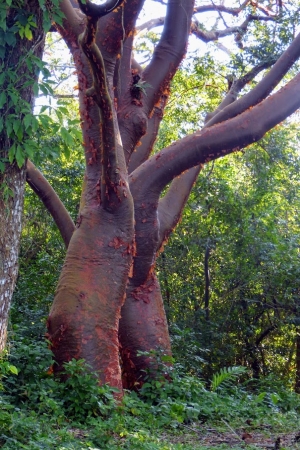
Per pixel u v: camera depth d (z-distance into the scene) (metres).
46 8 5.98
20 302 15.34
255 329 18.75
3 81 5.74
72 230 11.51
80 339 8.23
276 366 19.45
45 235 18.00
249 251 17.48
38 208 17.22
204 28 15.41
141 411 7.88
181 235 18.09
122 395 8.26
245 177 18.72
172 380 9.58
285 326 18.25
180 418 7.71
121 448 5.77
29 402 7.33
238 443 6.74
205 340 17.16
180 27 10.67
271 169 17.61
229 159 18.31
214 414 8.56
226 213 17.50
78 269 8.55
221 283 18.72
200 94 18.17
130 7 8.93
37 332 11.55
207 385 16.58
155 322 10.54
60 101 6.10
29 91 6.02
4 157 5.89
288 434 7.47
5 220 5.89
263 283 17.67
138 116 10.07
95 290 8.47
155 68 10.63
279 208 18.91
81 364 7.91
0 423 5.78
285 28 14.87
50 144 6.70
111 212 8.73
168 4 10.68
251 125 10.11
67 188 16.72
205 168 17.91
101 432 6.13
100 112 7.46
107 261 8.62
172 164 10.17
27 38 5.88
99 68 6.72
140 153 11.56
